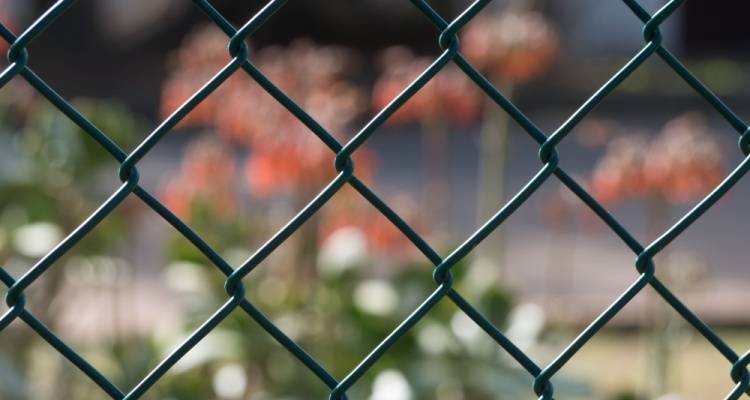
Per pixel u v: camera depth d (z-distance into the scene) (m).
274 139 6.41
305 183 6.58
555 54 7.98
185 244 6.68
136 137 7.31
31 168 6.84
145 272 12.02
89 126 2.04
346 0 28.78
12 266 6.76
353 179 2.17
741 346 10.58
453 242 7.80
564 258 13.66
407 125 23.84
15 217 6.86
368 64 28.53
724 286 12.54
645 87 28.83
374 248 7.13
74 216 6.91
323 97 6.71
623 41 29.78
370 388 6.16
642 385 7.70
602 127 8.57
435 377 6.09
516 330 6.44
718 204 16.36
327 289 6.49
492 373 6.18
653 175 6.72
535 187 2.28
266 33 28.78
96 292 8.12
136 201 7.10
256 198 7.57
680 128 6.90
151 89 27.52
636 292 2.36
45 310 6.89
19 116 7.68
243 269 2.12
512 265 13.30
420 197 17.34
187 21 28.83
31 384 6.45
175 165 19.42
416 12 28.91
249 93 6.81
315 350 6.39
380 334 6.27
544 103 27.61
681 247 14.45
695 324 2.38
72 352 2.02
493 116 8.60
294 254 6.78
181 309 6.56
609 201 6.93
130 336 7.56
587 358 9.84
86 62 28.31
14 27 7.74
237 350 6.22
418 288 6.40
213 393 6.35
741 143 2.39
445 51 2.20
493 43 7.86
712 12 33.66
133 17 28.75
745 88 29.66
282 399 6.18
